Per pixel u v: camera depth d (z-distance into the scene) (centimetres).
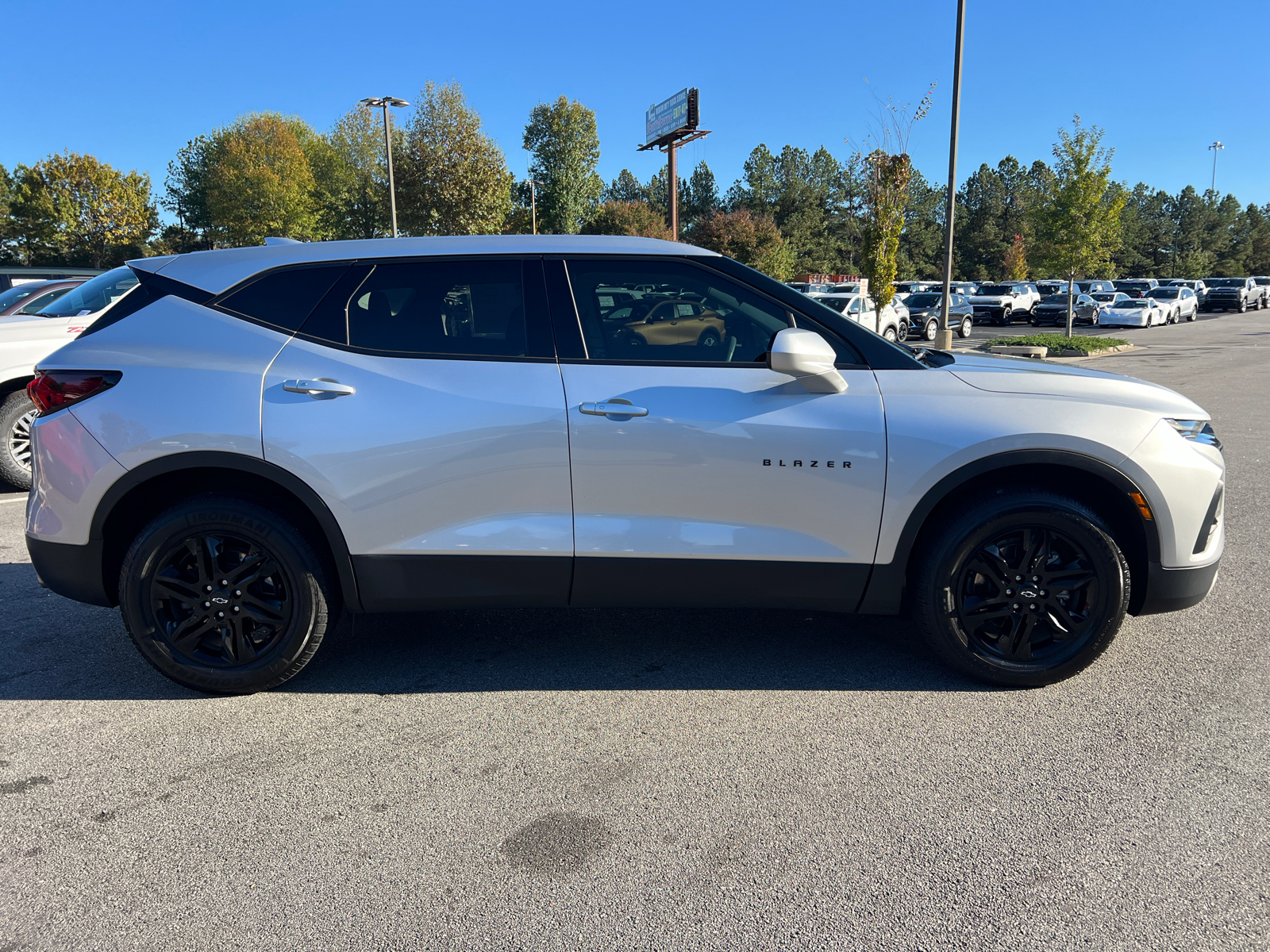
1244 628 375
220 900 209
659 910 204
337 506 296
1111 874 214
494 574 304
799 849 227
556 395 296
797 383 298
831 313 312
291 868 221
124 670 341
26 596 425
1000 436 292
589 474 296
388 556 301
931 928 197
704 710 305
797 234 8631
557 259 312
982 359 350
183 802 251
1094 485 311
